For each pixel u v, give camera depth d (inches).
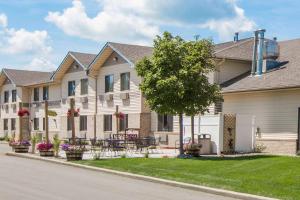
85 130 1658.5
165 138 1341.0
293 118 1018.7
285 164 692.7
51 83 1873.8
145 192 554.3
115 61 1524.4
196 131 1090.7
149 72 917.8
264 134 1075.9
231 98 1162.0
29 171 760.3
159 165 776.9
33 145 1120.2
